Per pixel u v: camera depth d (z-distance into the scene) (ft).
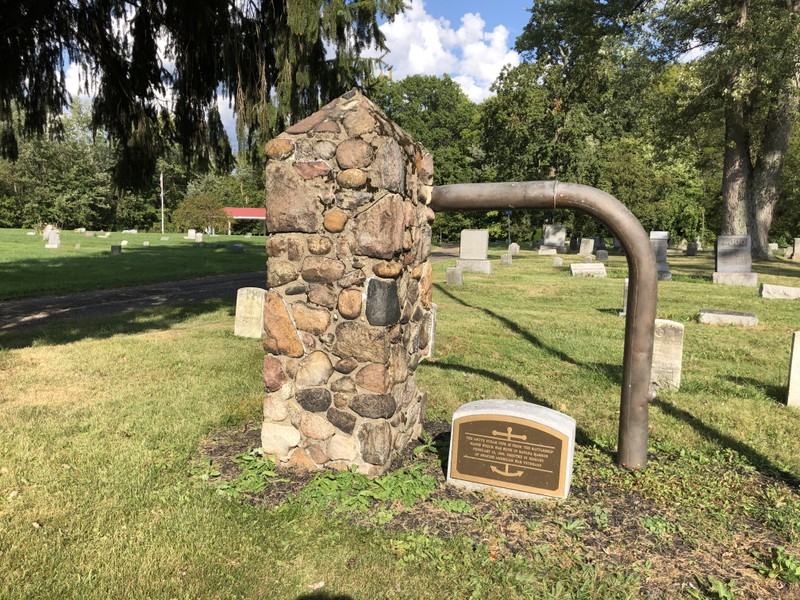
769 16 70.23
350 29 33.94
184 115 34.88
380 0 32.71
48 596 9.56
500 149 131.23
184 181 227.81
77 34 30.91
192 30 31.50
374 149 13.20
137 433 17.02
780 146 86.99
